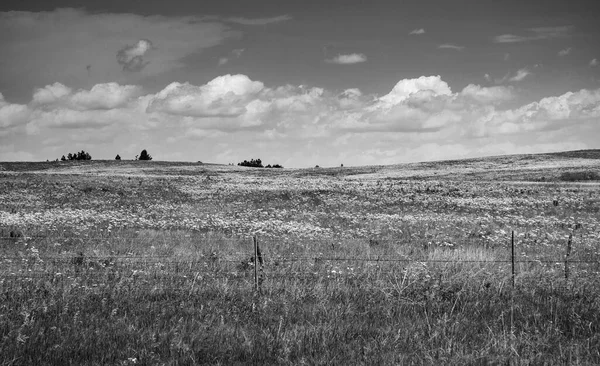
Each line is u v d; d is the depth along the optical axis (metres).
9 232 22.83
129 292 12.77
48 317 11.08
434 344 10.12
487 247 21.22
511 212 37.50
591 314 12.07
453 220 31.64
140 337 10.09
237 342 9.98
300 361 9.16
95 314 11.37
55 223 26.22
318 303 12.33
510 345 9.99
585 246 21.58
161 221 28.47
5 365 8.83
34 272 14.23
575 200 43.47
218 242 20.27
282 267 15.34
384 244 20.80
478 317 11.84
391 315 11.73
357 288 13.41
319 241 21.12
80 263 15.80
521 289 13.82
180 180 62.56
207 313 11.49
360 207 39.47
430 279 13.98
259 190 50.88
